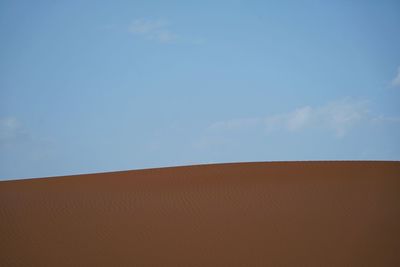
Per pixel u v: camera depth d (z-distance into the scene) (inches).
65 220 821.2
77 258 613.6
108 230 748.0
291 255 590.2
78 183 1250.0
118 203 948.6
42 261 603.5
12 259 612.1
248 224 744.3
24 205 949.8
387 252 585.9
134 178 1274.6
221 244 649.0
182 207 885.8
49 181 1312.7
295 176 1167.6
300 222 741.9
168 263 582.6
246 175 1216.8
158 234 713.6
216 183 1115.9
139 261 594.2
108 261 598.9
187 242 665.6
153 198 980.6
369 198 888.3
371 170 1205.1
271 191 985.5
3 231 750.5
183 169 1362.0
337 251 596.4
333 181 1077.1
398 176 1112.2
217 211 842.8
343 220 741.9
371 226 702.5
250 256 594.2
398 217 750.5
